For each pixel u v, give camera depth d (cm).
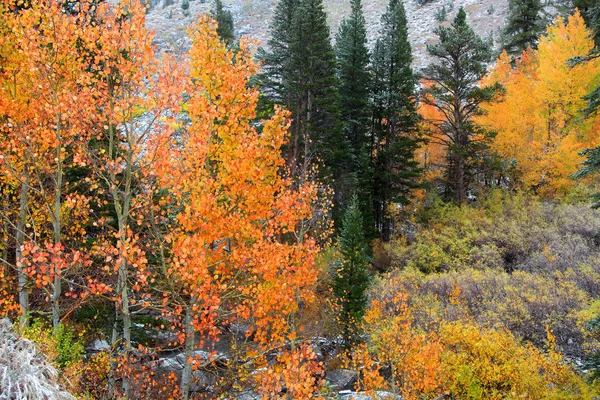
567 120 2970
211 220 852
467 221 2641
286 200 1039
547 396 1152
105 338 1280
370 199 2755
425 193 3200
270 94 2747
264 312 983
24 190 1001
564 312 1639
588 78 2739
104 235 1137
